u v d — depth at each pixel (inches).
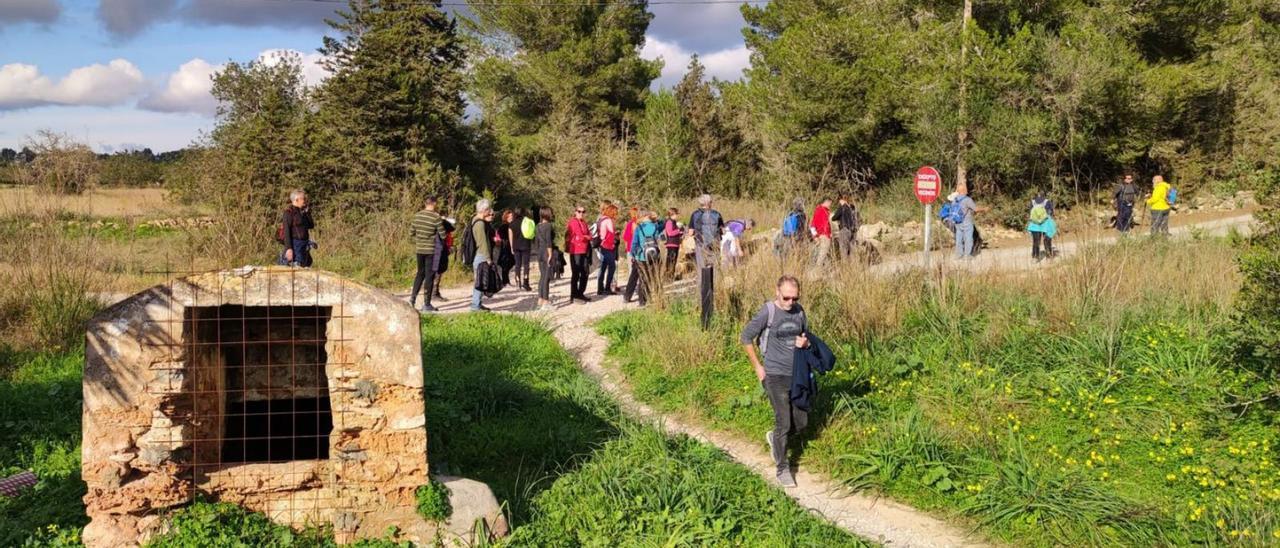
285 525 212.1
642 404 359.9
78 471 254.1
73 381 343.3
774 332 279.1
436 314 490.3
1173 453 279.7
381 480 214.1
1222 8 1074.7
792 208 507.2
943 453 286.5
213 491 210.8
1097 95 908.6
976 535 244.5
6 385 336.8
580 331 470.0
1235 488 254.4
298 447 258.4
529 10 1515.7
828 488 276.1
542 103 1573.6
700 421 337.7
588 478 258.4
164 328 203.0
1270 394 274.4
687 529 233.3
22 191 576.1
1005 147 916.0
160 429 203.3
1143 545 233.6
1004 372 348.2
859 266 437.4
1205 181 1085.1
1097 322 377.1
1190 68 1058.1
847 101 1024.9
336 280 210.7
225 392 241.0
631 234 570.9
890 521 253.9
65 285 439.5
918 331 388.5
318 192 841.5
